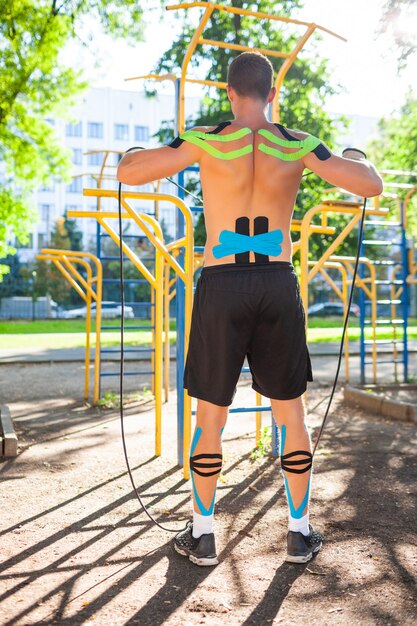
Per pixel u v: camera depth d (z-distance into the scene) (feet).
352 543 9.00
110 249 142.20
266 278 7.84
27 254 165.27
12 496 11.37
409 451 15.08
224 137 8.05
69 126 172.65
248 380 29.58
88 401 23.54
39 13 39.45
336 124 58.90
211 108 55.11
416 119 55.88
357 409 21.57
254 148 8.07
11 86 39.63
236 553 8.67
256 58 8.43
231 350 7.89
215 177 8.04
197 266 19.92
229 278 7.84
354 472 13.05
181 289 13.61
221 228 8.00
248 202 7.99
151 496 11.43
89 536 9.35
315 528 9.62
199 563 8.19
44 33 39.45
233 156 7.98
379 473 12.97
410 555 8.55
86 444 15.92
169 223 154.10
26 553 8.66
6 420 16.84
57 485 12.12
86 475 12.87
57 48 40.70
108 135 175.73
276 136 8.17
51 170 45.50
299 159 8.09
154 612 6.92
